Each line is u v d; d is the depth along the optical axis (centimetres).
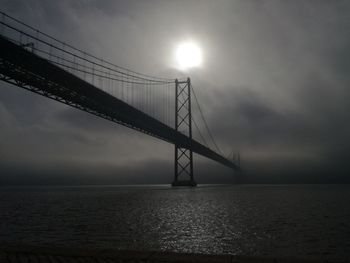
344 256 1241
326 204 3959
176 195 6334
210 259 722
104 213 2880
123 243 1461
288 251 1320
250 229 1878
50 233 1727
